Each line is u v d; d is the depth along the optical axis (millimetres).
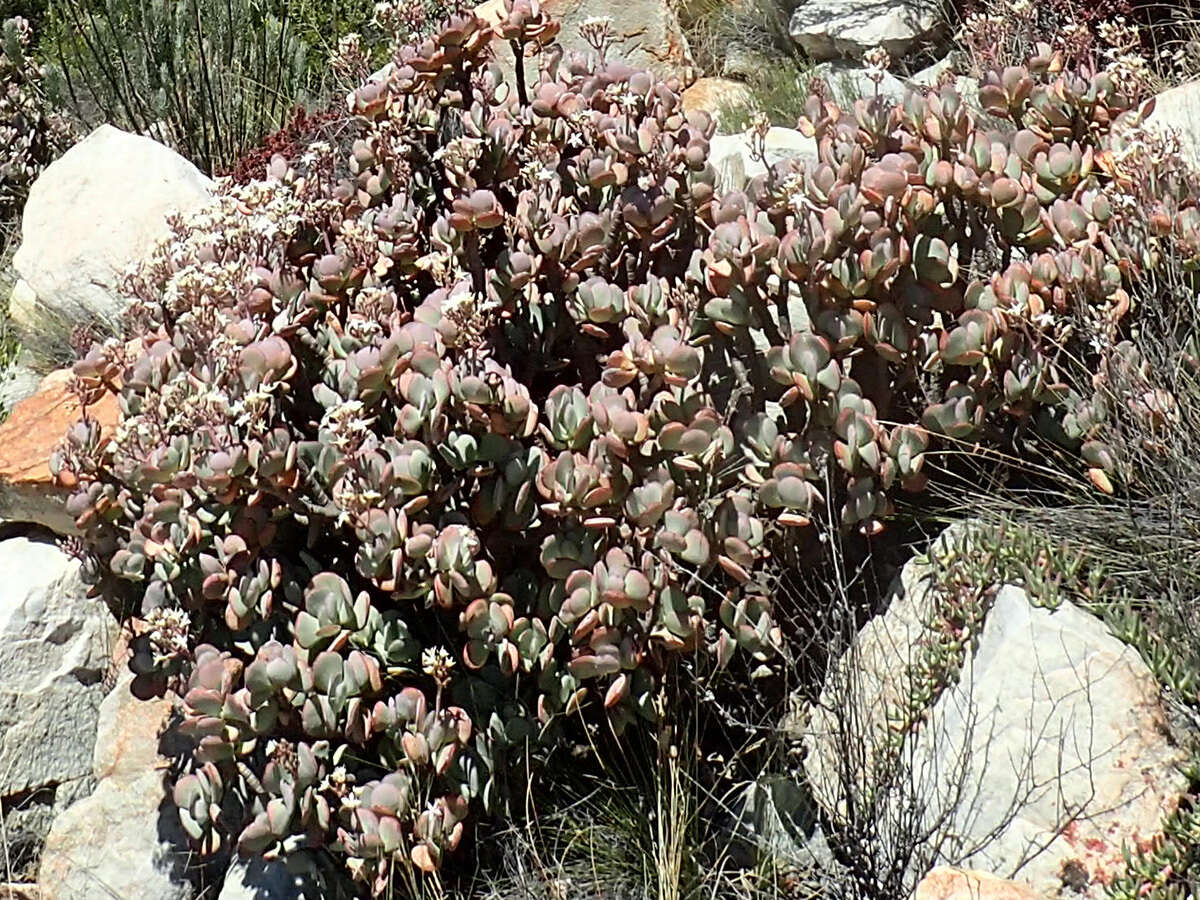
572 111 3512
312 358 3455
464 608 3221
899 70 5969
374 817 3100
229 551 3158
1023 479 3486
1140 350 3314
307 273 3684
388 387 3201
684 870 3164
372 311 3291
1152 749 2891
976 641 3176
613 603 3074
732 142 4719
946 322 3414
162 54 6395
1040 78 3787
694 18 6758
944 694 3160
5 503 4172
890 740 3037
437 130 3650
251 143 6500
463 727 3168
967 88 4898
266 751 3156
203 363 3301
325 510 3215
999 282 3281
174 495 3174
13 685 3906
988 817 2934
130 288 3707
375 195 3639
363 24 6938
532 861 3320
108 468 3436
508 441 3215
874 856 2939
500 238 3598
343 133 4996
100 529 3465
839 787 3100
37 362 5285
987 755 2971
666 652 3287
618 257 3521
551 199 3439
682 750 3332
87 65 6578
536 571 3396
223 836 3344
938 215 3383
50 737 3961
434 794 3250
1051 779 2852
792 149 4617
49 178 5348
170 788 3566
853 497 3273
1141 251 3314
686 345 3170
